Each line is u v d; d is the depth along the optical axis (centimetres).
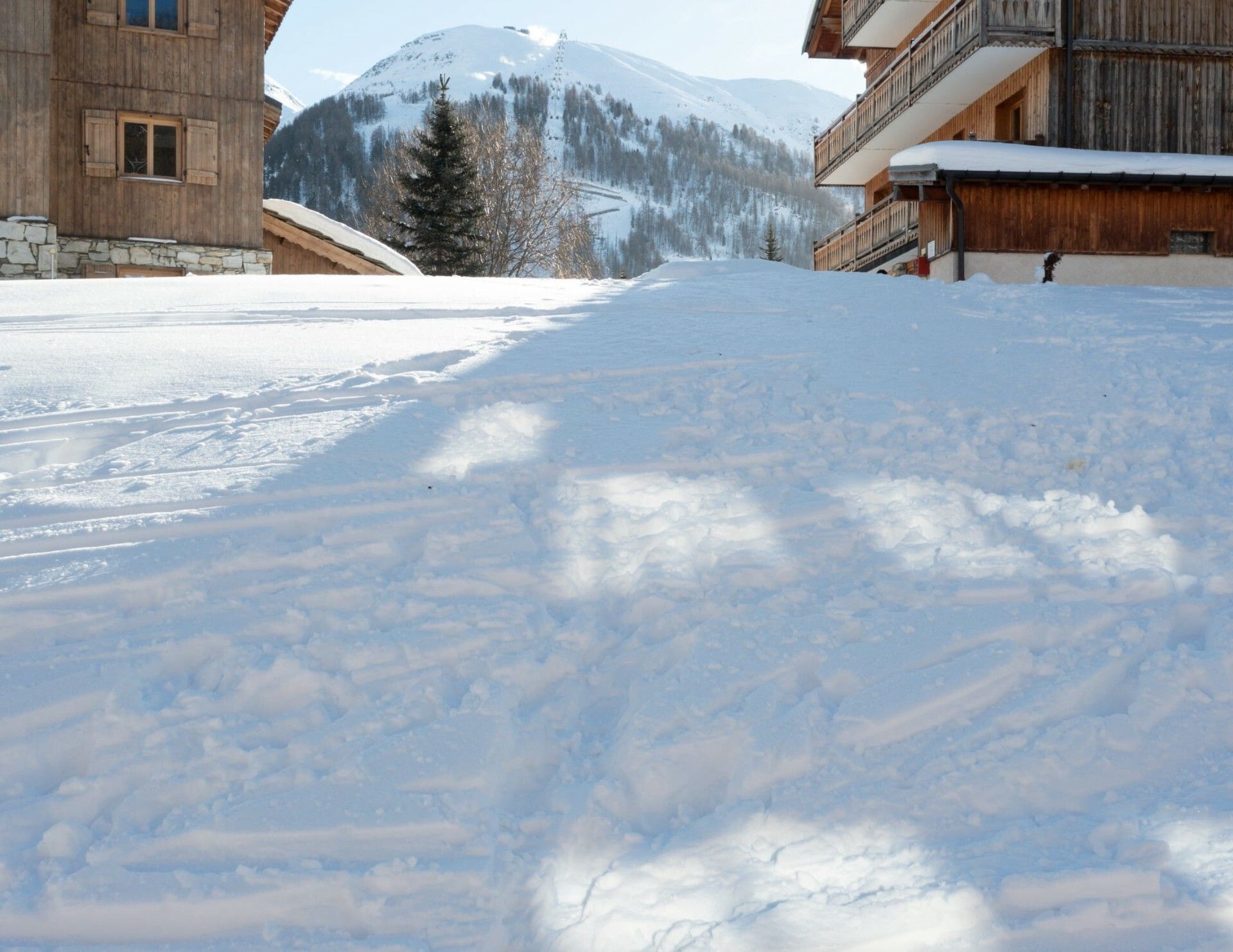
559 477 456
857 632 361
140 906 261
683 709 323
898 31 2641
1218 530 437
